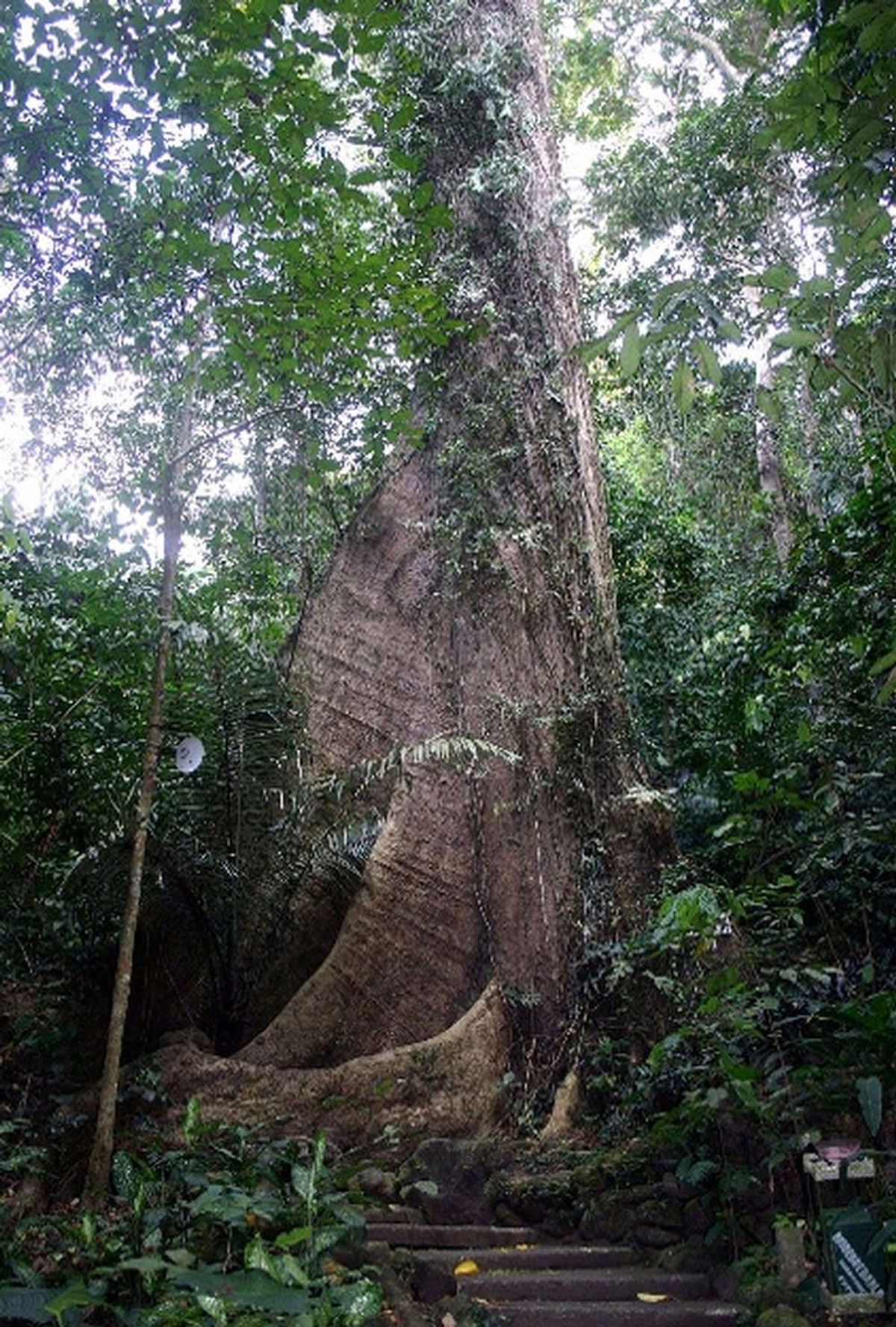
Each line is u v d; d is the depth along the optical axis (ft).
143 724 22.25
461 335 29.99
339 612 29.01
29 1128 19.74
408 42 31.71
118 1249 13.73
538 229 31.40
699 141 40.04
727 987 18.24
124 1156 15.03
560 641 27.73
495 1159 19.48
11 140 18.58
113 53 17.26
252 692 22.94
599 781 26.43
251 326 20.95
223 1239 14.83
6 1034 23.08
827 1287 14.78
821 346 11.41
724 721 31.81
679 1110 17.74
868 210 10.56
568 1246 17.63
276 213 19.63
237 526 30.07
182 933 24.26
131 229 20.49
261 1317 11.92
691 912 19.04
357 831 25.41
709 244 38.68
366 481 31.50
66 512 25.79
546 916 25.03
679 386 9.82
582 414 30.68
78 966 24.21
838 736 23.89
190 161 18.58
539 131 32.55
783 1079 17.85
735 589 37.81
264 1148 17.90
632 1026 22.93
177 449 21.42
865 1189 16.10
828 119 11.07
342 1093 21.48
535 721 26.73
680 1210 17.39
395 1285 14.67
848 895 22.97
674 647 37.04
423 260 29.55
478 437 29.35
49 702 22.58
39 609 23.18
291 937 24.91
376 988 24.18
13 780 22.59
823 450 41.42
